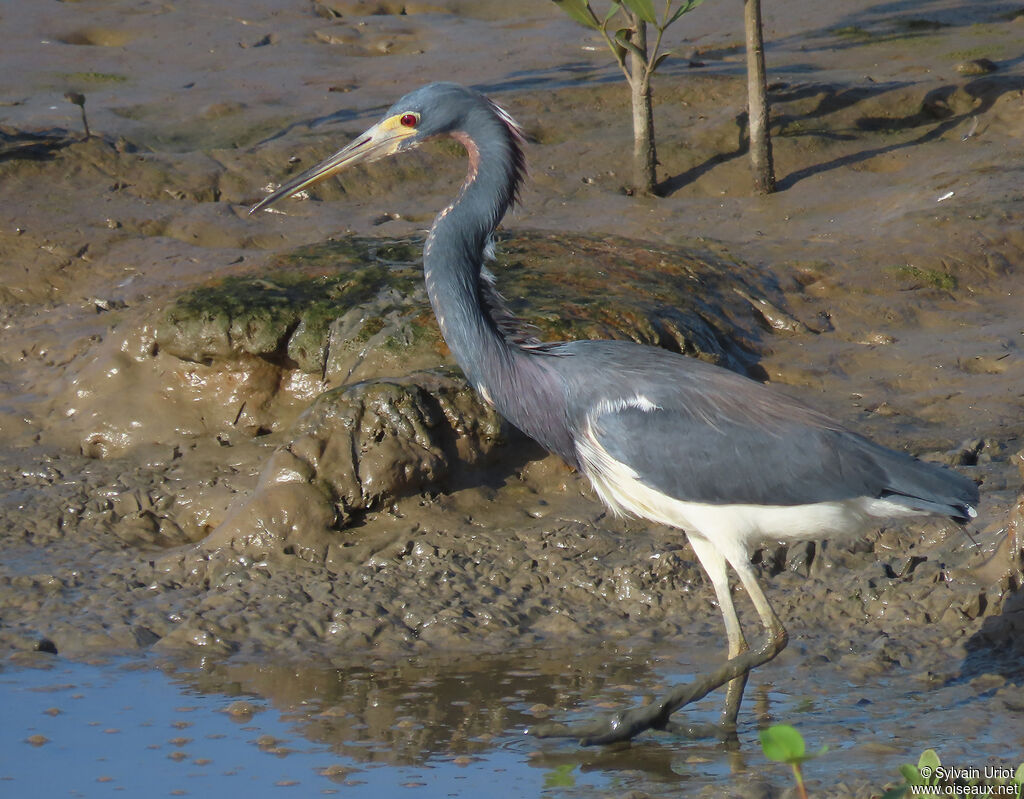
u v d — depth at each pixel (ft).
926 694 28.86
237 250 60.34
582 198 67.41
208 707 29.22
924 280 55.62
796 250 57.93
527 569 36.47
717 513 28.30
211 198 67.05
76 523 40.57
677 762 26.18
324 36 98.84
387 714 28.76
